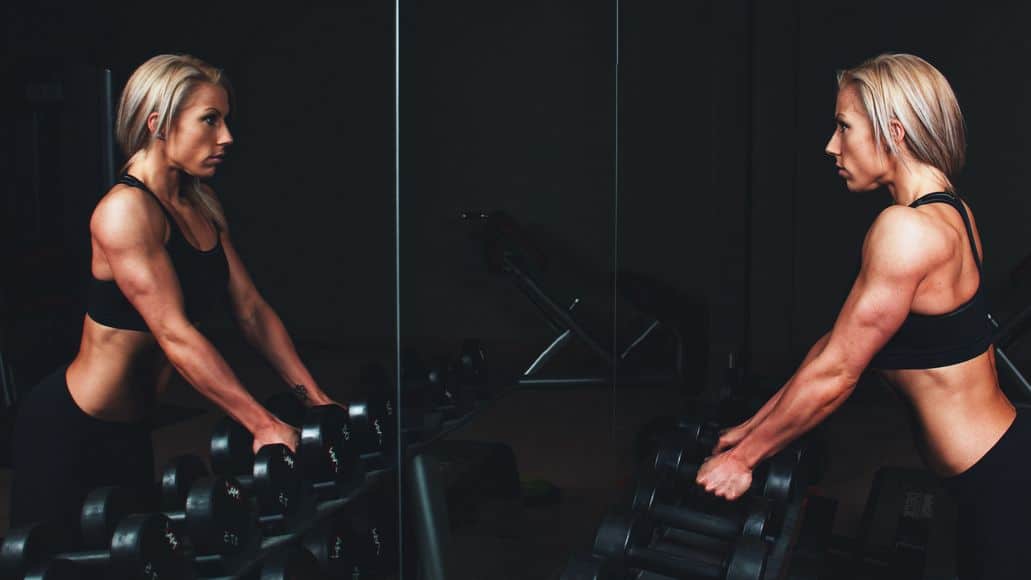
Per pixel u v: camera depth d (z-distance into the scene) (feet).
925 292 4.63
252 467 4.34
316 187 4.68
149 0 3.43
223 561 3.94
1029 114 14.99
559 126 8.41
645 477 6.40
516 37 7.38
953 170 4.95
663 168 12.37
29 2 2.90
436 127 6.04
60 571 3.03
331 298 4.89
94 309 3.33
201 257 3.87
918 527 7.69
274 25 4.24
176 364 3.79
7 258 2.90
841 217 15.75
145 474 3.67
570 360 9.10
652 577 6.61
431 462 6.01
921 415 4.93
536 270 8.20
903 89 4.87
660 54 12.18
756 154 15.21
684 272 13.09
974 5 15.08
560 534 7.98
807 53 15.70
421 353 6.08
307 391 4.76
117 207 3.36
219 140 3.89
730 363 13.52
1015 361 14.80
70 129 3.10
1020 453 4.68
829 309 15.85
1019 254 15.17
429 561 5.84
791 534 6.27
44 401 3.13
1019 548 4.66
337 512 4.94
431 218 6.04
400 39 5.52
